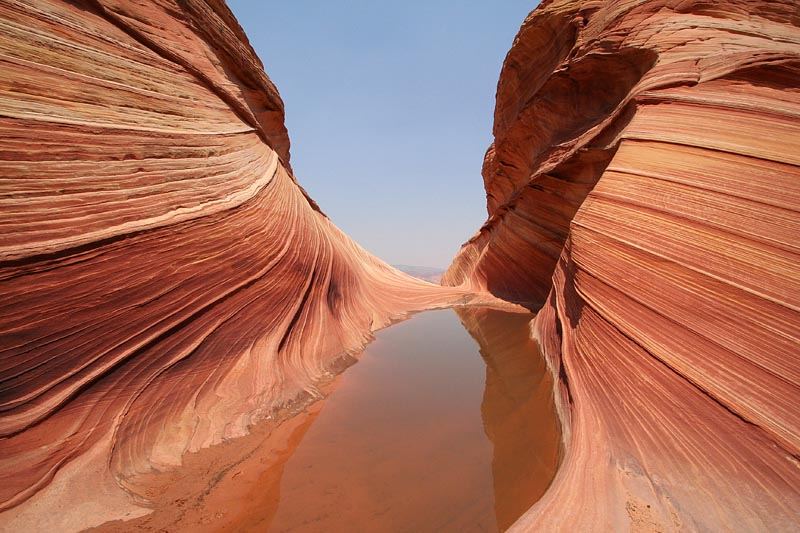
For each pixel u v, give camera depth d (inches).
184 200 219.9
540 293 595.5
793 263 145.3
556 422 194.9
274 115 537.3
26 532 111.4
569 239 327.0
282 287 292.8
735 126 208.2
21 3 164.2
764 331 138.9
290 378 252.4
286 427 207.2
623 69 388.2
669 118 248.2
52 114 159.9
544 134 574.9
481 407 231.5
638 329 181.3
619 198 245.3
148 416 165.9
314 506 138.1
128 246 174.2
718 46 264.4
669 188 211.6
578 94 488.4
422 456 173.5
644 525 108.2
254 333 247.0
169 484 147.3
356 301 474.3
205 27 338.6
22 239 135.0
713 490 115.0
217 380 207.2
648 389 157.6
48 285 140.3
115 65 211.5
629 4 369.1
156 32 265.0
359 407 236.2
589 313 226.8
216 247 231.3
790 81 218.1
